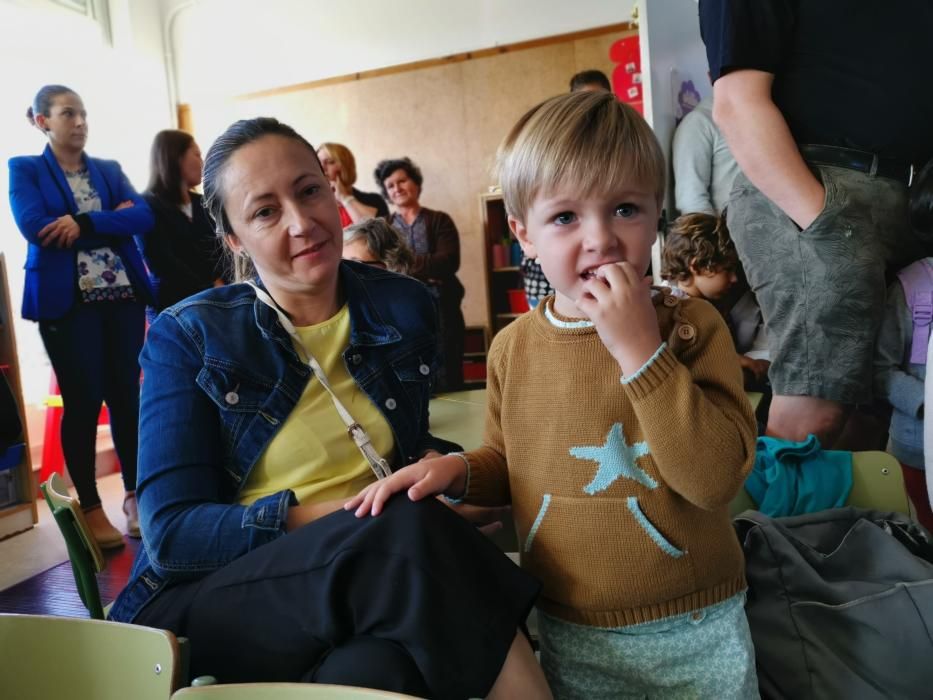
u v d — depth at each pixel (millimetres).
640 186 818
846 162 1479
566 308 925
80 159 2947
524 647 791
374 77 5262
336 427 1092
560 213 833
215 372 1044
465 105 5121
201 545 937
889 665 1019
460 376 4348
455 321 4355
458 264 4410
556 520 879
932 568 1086
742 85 1493
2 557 2857
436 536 787
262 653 814
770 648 1085
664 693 864
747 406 812
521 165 856
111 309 2891
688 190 2535
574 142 805
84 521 1016
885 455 1348
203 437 1035
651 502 834
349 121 5355
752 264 1654
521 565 943
